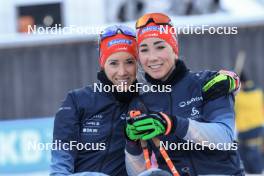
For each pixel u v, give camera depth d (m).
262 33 35.03
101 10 37.25
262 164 28.22
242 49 35.25
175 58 9.63
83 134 9.94
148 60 9.44
